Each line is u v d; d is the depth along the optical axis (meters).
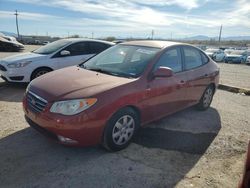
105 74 4.04
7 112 5.09
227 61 25.45
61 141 3.31
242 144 4.21
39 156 3.49
